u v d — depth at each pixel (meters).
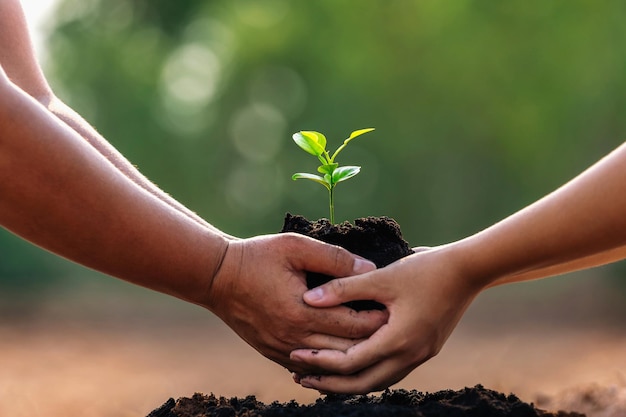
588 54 20.58
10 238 19.48
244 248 2.40
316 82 23.06
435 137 21.97
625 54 20.17
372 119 22.31
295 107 23.55
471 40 21.42
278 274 2.41
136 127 23.78
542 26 20.95
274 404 2.48
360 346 2.39
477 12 21.36
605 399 2.86
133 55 24.31
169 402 2.50
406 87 21.97
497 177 22.05
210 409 2.35
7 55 2.70
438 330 2.39
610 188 2.10
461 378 6.56
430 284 2.34
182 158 23.91
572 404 2.92
